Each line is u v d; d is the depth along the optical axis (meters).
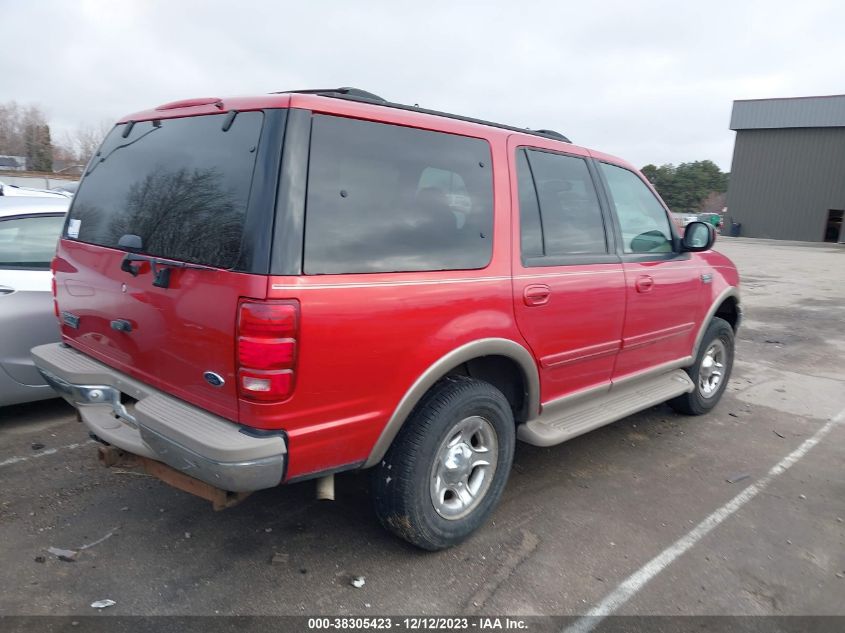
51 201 4.80
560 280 3.50
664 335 4.52
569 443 4.71
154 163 2.94
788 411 5.70
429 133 2.98
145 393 2.84
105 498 3.59
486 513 3.31
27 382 4.43
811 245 37.09
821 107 40.19
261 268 2.33
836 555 3.32
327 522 3.42
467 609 2.77
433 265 2.88
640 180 4.52
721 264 5.24
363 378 2.62
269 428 2.40
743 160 43.84
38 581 2.83
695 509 3.76
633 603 2.85
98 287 3.09
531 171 3.50
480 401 3.09
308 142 2.48
